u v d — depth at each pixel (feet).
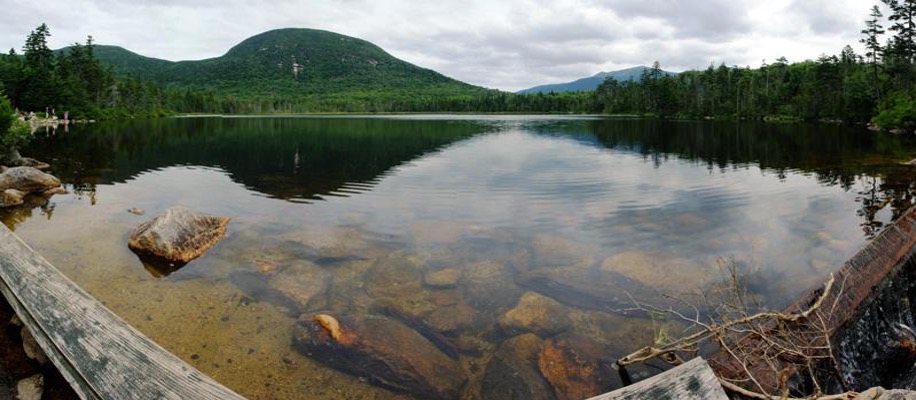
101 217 42.47
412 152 102.47
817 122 260.01
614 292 27.73
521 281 29.43
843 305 22.57
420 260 32.86
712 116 359.87
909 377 21.80
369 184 61.26
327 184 61.05
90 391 10.35
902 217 33.65
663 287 28.37
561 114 509.76
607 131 189.47
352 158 90.53
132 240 34.14
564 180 65.10
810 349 18.02
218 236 37.22
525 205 49.39
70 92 254.47
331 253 34.09
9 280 15.72
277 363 20.12
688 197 53.78
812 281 29.19
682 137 154.20
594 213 46.01
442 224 41.68
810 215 45.42
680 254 34.09
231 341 21.77
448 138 146.00
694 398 9.40
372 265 31.94
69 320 13.00
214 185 59.77
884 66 232.53
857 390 20.01
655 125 244.01
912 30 208.44
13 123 76.48
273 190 56.80
